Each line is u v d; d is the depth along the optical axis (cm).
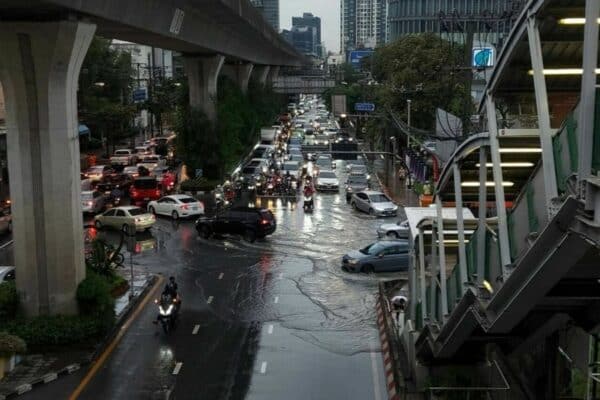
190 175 5256
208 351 2002
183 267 3041
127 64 8438
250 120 6538
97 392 1698
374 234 3750
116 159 6512
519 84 1150
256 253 3309
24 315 2109
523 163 1255
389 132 6925
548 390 1527
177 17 3512
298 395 1688
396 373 1766
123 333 2159
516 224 1052
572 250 883
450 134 4472
